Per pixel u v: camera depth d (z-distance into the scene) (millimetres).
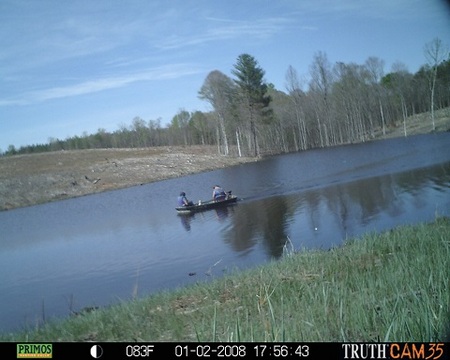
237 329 5238
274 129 84562
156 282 13727
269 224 19859
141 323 7434
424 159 34000
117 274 15688
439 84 69812
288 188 31312
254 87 67812
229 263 14438
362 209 19469
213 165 62500
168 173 58281
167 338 6379
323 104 81938
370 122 78062
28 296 14797
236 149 75750
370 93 78312
